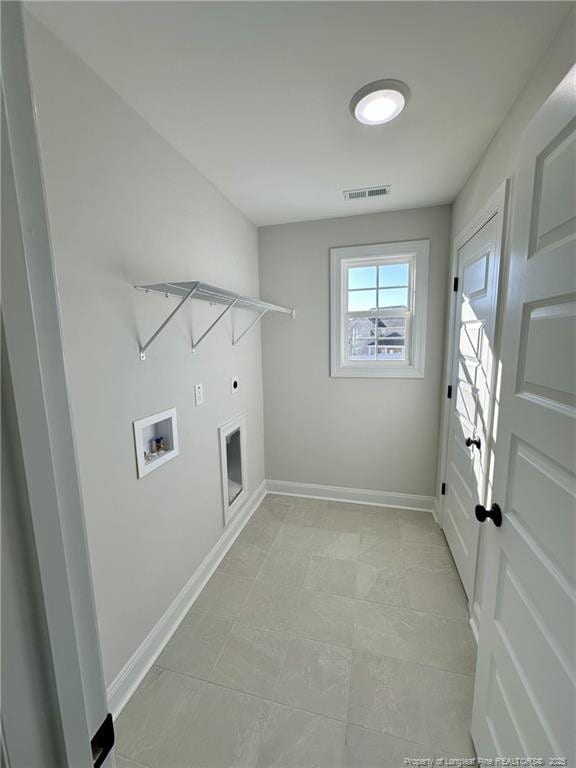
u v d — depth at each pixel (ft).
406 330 8.63
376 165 5.87
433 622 5.39
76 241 3.56
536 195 2.67
